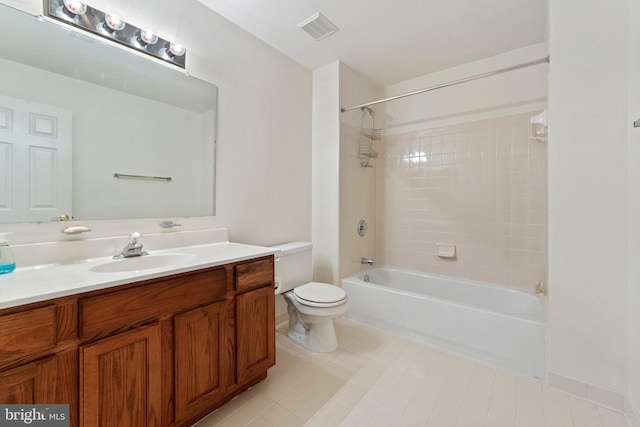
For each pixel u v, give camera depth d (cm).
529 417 133
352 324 237
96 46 135
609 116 138
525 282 229
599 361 142
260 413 135
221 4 178
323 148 262
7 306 75
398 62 253
